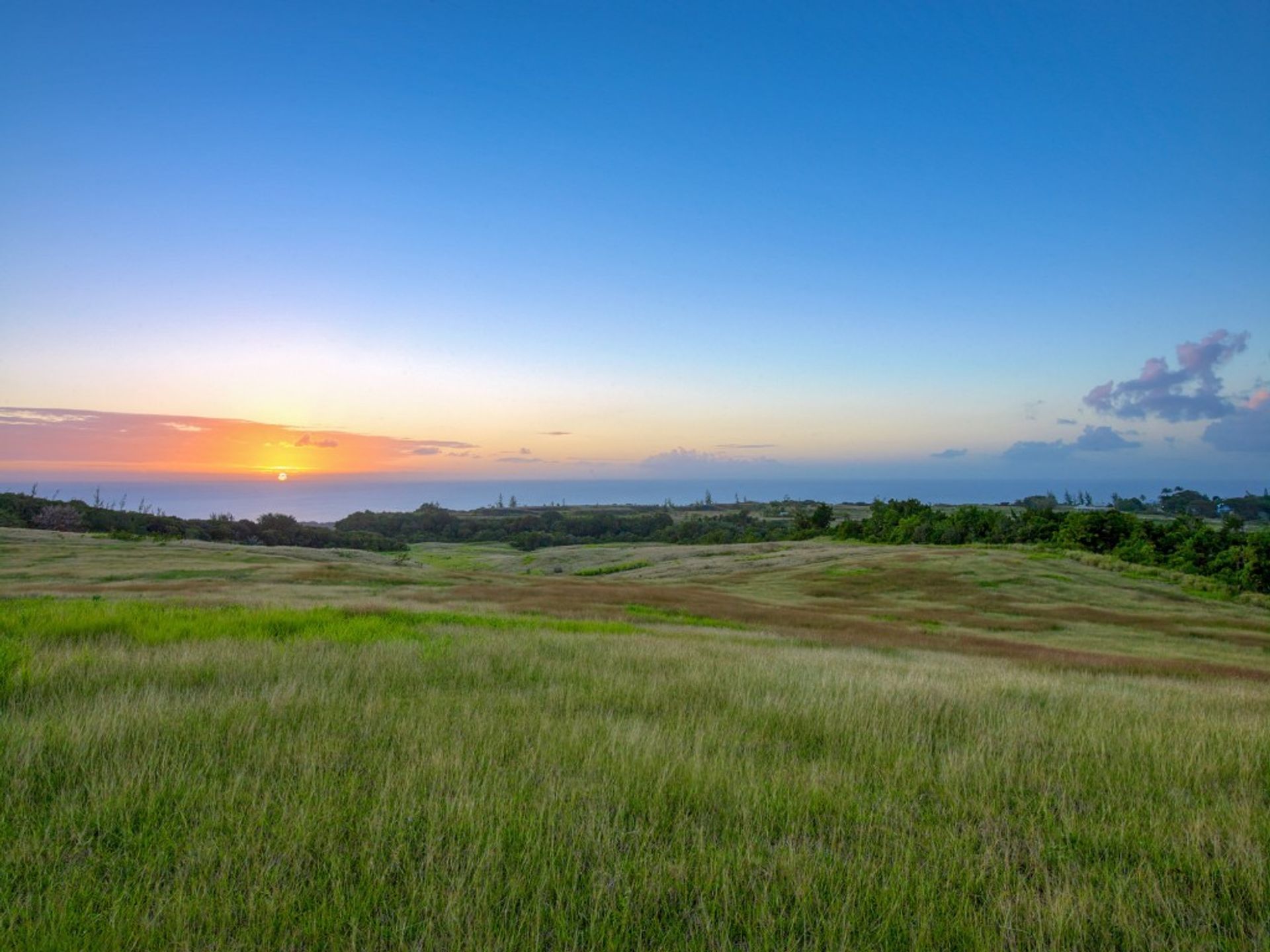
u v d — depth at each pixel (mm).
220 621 15656
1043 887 4207
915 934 3525
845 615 36281
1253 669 21641
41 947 3166
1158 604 44781
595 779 5555
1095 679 15805
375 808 4684
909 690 9805
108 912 3471
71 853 4074
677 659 13039
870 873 4125
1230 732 7957
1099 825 5055
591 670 11219
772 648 18344
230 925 3457
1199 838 4742
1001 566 56062
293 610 18469
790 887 3953
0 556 45000
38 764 5328
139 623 14492
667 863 4113
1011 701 9773
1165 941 3590
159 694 7762
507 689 9375
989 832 4906
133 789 4895
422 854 4211
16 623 13547
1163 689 13742
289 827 4387
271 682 8898
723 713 8180
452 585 42844
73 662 9500
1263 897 4020
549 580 52562
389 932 3441
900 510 104688
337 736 6492
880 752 6648
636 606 33531
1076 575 53406
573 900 3717
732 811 4977
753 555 79625
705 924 3561
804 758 6602
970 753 6637
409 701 8148
